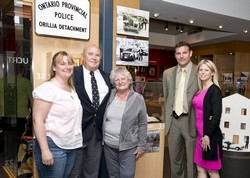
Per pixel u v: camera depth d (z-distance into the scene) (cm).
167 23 657
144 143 213
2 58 340
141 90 288
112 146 205
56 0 224
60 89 174
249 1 496
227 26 558
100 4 255
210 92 229
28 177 254
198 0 423
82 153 199
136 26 272
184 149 272
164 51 973
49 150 169
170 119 266
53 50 232
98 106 204
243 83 721
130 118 201
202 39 741
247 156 279
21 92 272
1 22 321
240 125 290
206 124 230
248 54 738
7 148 336
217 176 237
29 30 233
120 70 205
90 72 207
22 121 273
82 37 243
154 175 272
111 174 215
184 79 257
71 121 175
